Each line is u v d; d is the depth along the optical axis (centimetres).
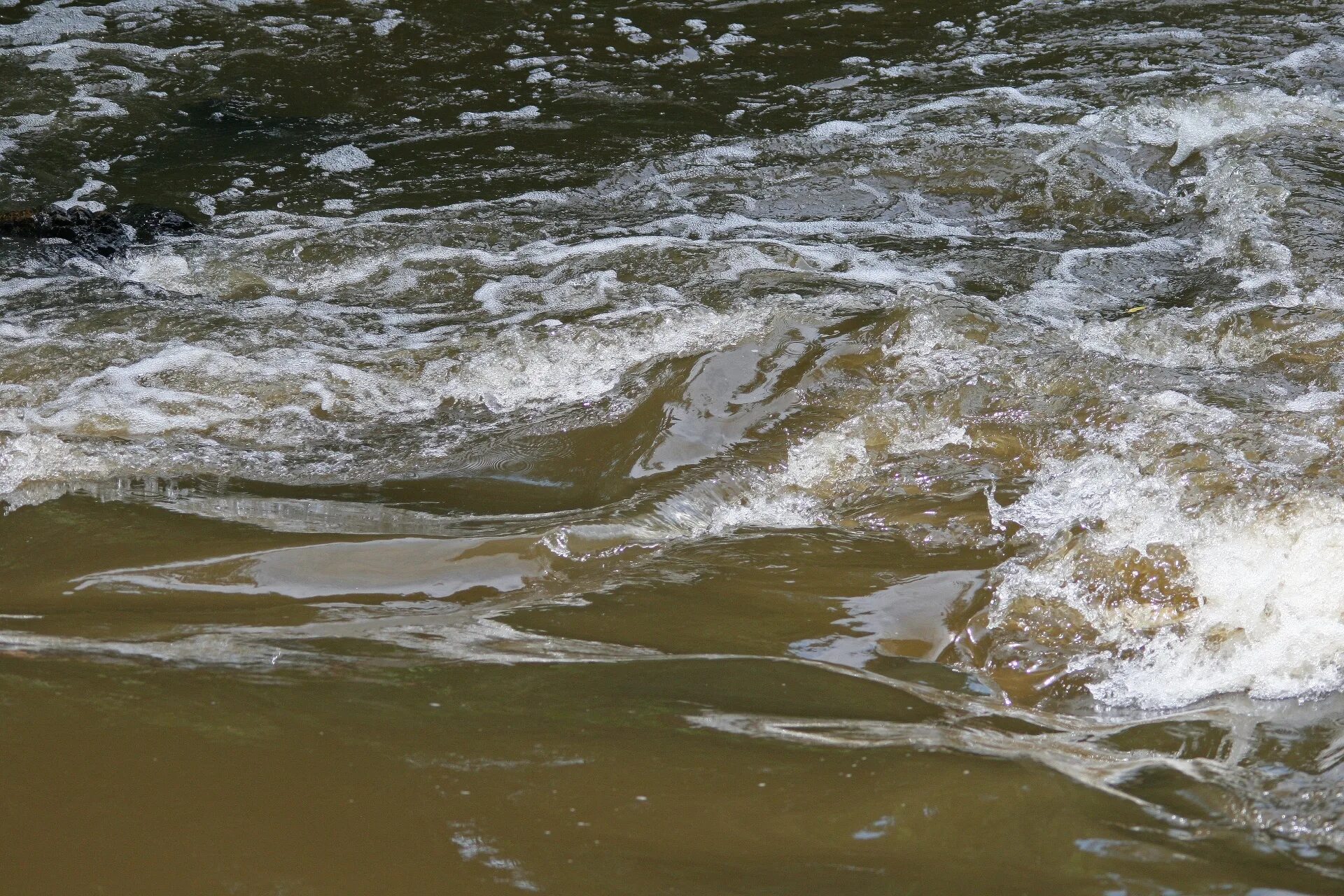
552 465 487
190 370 580
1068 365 530
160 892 255
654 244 740
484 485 473
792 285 663
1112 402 498
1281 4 1184
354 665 349
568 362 571
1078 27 1157
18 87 1063
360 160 923
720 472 470
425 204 832
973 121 949
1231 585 380
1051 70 1053
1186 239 752
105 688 332
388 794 287
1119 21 1165
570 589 401
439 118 1006
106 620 376
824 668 354
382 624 376
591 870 262
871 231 778
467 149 938
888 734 317
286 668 347
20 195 853
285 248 754
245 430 526
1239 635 362
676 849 268
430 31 1209
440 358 586
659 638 370
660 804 283
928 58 1105
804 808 282
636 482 469
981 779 294
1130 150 883
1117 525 415
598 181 871
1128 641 368
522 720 320
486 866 263
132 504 458
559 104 1030
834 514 448
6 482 475
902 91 1028
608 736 312
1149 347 577
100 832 272
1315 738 315
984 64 1079
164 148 945
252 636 366
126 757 300
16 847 267
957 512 437
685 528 441
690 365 542
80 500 461
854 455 479
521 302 662
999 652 365
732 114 996
